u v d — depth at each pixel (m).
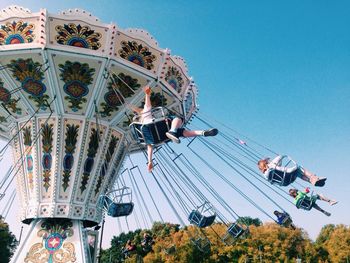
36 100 12.90
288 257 43.56
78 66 11.82
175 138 6.50
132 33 11.65
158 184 15.14
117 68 11.92
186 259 41.03
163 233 50.00
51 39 11.19
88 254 12.73
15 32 11.33
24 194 13.44
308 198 10.09
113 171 14.24
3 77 12.39
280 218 12.72
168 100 13.78
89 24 11.20
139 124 7.04
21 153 13.68
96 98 12.73
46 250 12.26
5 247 46.75
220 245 42.97
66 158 13.06
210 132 6.35
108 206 11.58
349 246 45.34
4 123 14.73
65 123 13.12
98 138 13.41
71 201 12.82
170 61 12.65
